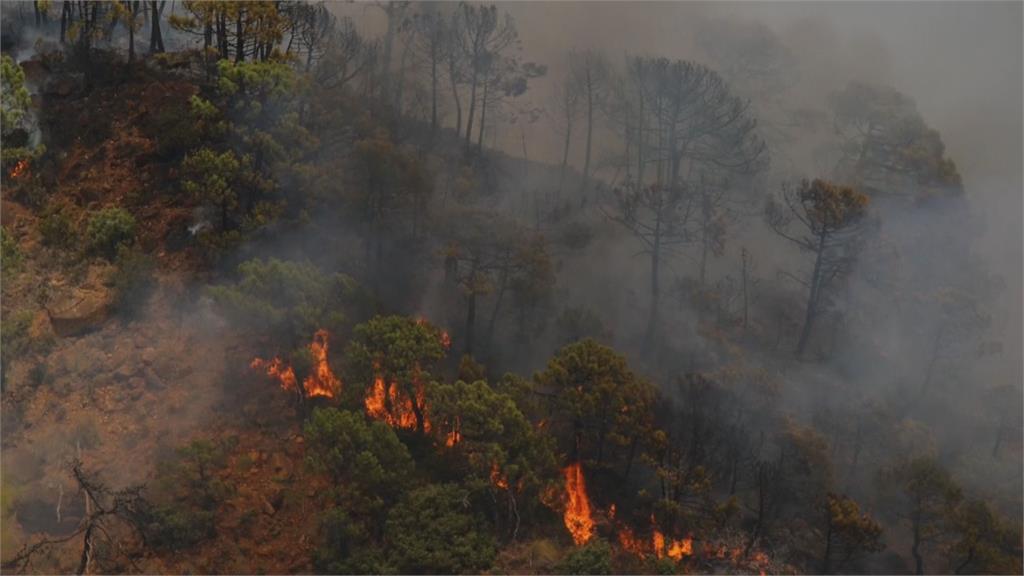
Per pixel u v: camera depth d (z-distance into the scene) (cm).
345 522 4316
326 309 5062
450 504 4459
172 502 4344
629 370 5391
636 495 5044
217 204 5562
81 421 4681
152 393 4925
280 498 4531
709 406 5538
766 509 5097
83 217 5759
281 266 4975
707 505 4938
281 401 4959
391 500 4528
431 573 4269
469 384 4841
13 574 4006
